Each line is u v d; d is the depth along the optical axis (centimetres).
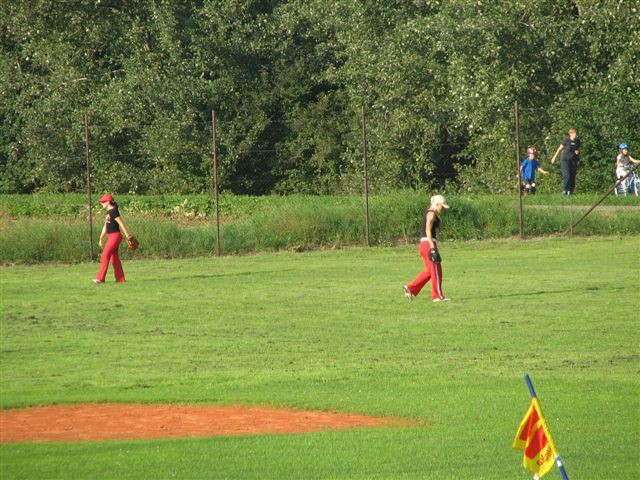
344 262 10500
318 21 18725
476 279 9175
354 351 6406
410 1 17650
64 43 18338
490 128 15400
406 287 8062
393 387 5434
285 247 11494
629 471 3900
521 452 4181
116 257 9356
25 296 8644
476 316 7450
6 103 18438
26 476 3975
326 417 4909
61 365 6141
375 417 4884
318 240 11619
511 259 10381
